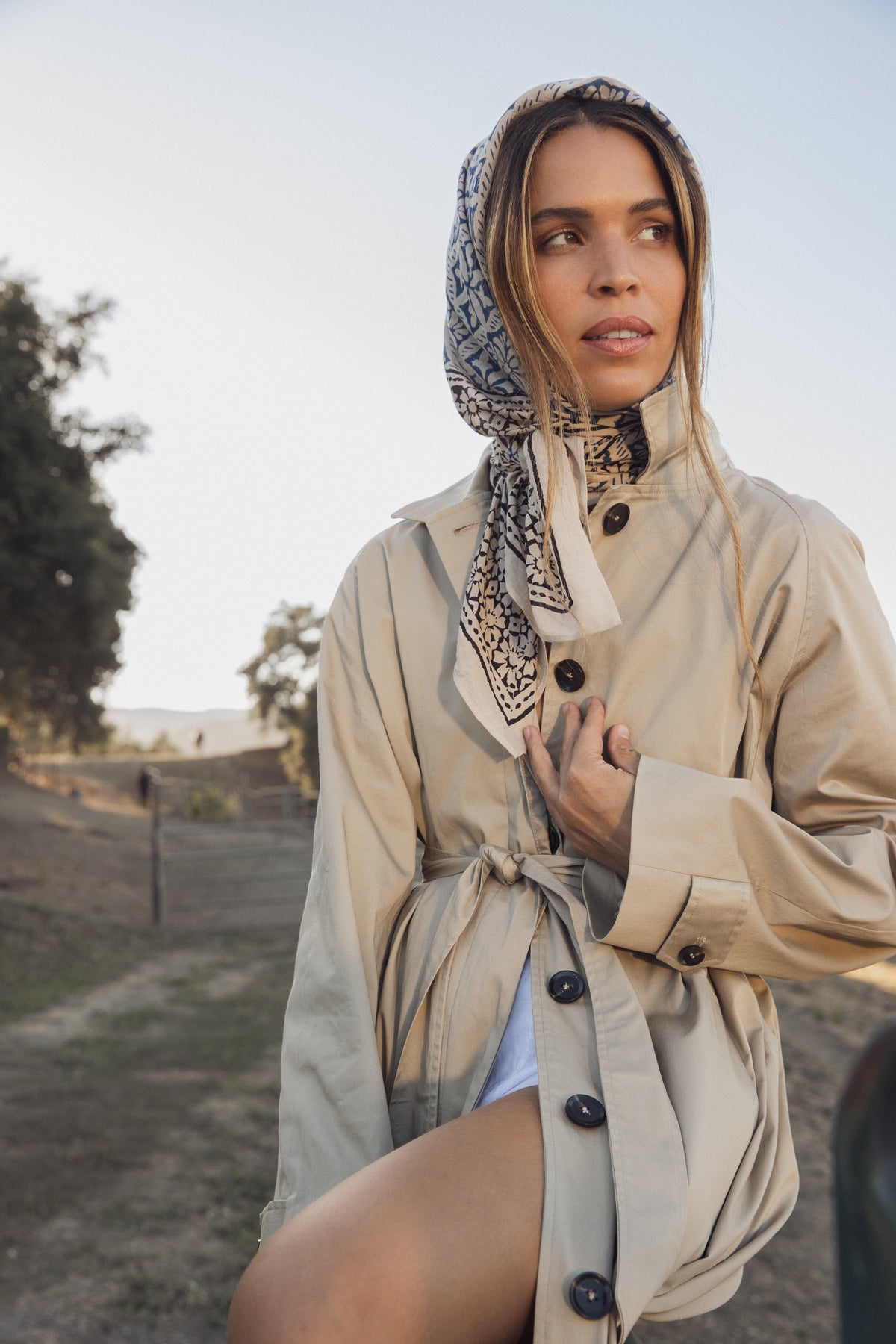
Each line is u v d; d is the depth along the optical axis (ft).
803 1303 17.88
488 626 4.02
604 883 3.72
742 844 3.50
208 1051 30.42
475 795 4.08
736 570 3.75
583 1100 3.20
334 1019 3.92
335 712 4.40
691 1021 3.53
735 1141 3.28
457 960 3.81
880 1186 0.96
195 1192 19.35
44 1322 14.35
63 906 61.21
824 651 3.72
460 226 4.19
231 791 145.69
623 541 3.98
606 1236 2.95
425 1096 3.73
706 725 3.74
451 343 4.31
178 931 60.49
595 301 3.86
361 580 4.46
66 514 71.61
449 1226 2.78
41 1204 18.38
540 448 3.87
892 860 3.58
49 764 143.02
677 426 3.94
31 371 71.26
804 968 3.60
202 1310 15.02
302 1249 2.68
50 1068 28.19
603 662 3.90
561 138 3.89
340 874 4.16
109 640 77.71
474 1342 2.77
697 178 3.93
